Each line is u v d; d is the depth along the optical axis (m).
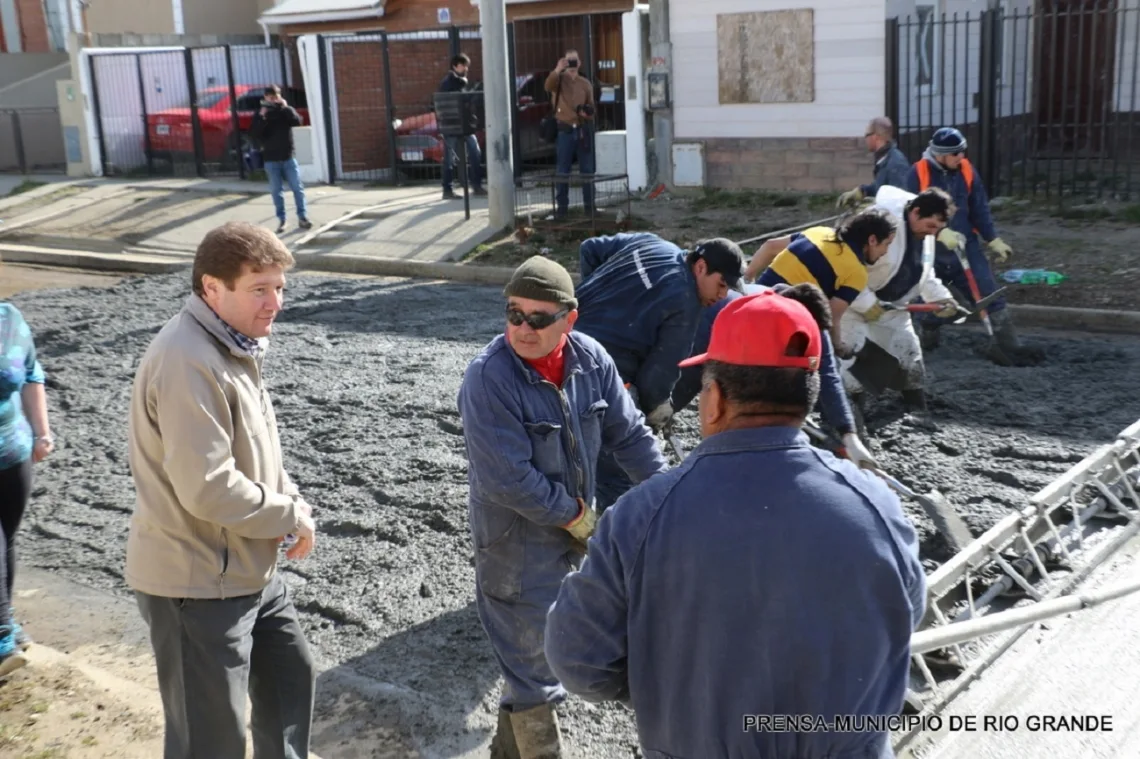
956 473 5.88
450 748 3.90
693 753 2.08
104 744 3.83
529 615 3.42
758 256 6.24
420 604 4.92
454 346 9.21
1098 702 3.86
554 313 3.21
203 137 20.03
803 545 1.98
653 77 15.13
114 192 18.84
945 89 15.20
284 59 22.33
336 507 6.02
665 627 2.07
